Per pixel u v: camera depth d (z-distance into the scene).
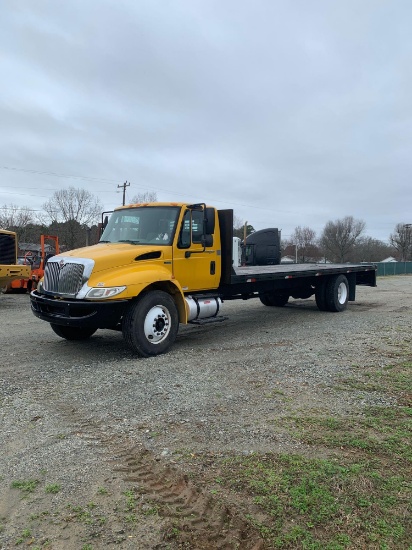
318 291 11.68
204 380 5.39
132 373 5.71
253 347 7.29
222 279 8.13
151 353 6.66
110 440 3.70
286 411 4.34
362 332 8.56
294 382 5.29
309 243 90.81
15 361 6.46
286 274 9.70
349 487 2.96
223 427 3.95
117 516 2.67
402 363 6.16
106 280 6.29
